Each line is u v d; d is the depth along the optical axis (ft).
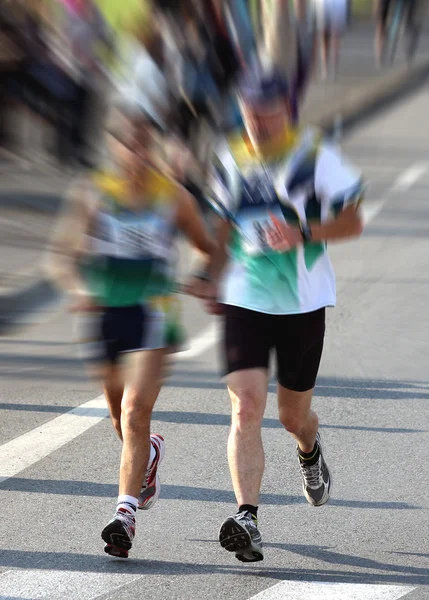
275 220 33.24
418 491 46.65
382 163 148.36
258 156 28.89
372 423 56.65
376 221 120.98
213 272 28.25
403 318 79.92
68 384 22.49
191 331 70.13
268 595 35.09
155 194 15.83
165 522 43.04
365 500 45.42
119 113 14.17
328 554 39.24
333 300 37.99
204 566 38.11
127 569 37.78
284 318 37.35
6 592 35.42
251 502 36.11
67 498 46.09
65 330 21.83
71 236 15.44
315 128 31.17
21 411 58.95
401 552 39.37
